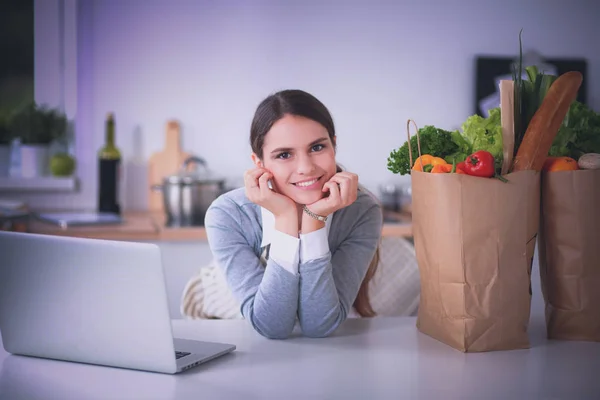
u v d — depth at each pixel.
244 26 3.74
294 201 1.44
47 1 3.67
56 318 1.26
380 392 1.11
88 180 3.77
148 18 3.70
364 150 3.86
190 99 3.75
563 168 1.36
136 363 1.21
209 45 3.73
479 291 1.30
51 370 1.23
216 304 2.12
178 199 3.29
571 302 1.38
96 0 3.67
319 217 1.42
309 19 3.77
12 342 1.32
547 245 1.40
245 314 1.46
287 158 1.44
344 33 3.79
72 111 3.73
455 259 1.30
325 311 1.41
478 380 1.16
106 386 1.14
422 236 1.36
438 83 3.85
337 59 3.80
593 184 1.35
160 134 3.75
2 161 3.70
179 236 3.14
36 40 3.68
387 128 3.86
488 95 3.85
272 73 3.77
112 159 3.53
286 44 3.77
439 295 1.35
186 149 3.78
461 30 3.83
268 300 1.40
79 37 3.68
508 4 3.84
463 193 1.27
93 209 3.79
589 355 1.30
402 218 3.44
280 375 1.19
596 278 1.37
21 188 3.67
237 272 1.51
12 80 3.68
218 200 1.60
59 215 3.36
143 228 3.16
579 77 1.31
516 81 1.37
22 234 1.26
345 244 1.58
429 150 1.39
